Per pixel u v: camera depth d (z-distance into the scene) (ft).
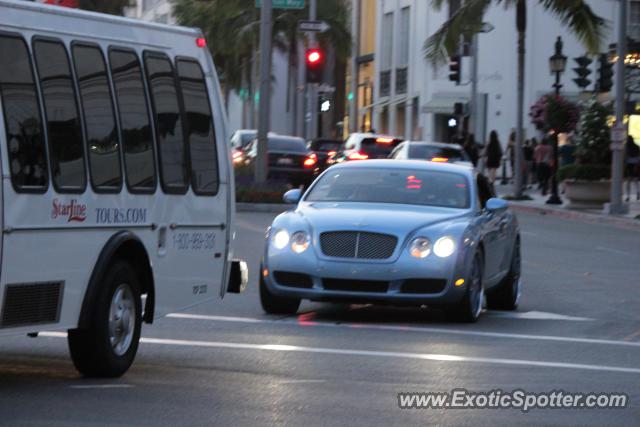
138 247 76.07
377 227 103.35
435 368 81.46
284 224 106.52
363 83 572.10
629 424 65.16
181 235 81.15
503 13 478.18
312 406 66.80
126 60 75.92
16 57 66.80
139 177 76.43
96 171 72.38
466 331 101.04
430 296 102.47
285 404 67.10
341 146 349.61
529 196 336.29
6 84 65.77
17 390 69.05
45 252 68.18
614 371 82.89
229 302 116.37
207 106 84.38
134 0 428.15
